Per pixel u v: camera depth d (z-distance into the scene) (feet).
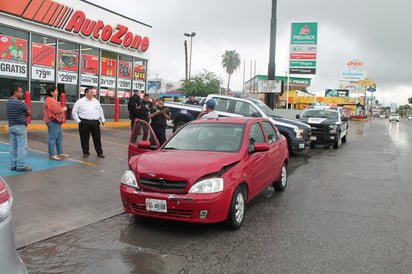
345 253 13.74
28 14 48.26
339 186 25.57
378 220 17.84
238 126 19.44
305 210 19.52
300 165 34.88
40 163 27.07
